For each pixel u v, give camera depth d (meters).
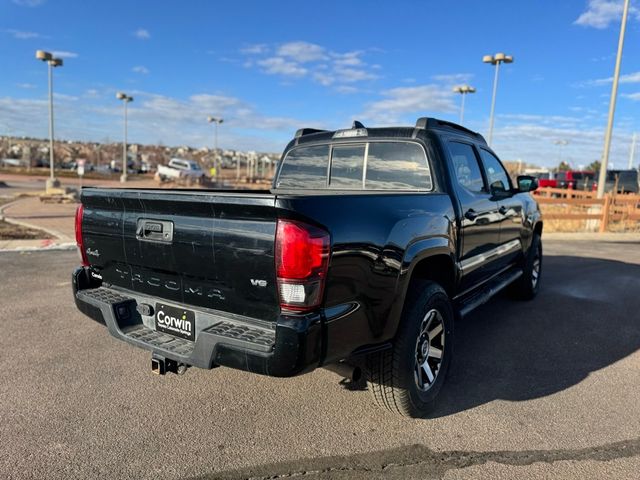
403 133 4.28
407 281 3.20
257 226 2.59
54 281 7.12
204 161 120.50
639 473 2.82
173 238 2.95
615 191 18.11
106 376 4.03
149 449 3.00
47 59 26.05
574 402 3.71
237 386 3.90
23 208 18.20
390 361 3.21
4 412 3.41
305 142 4.97
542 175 36.53
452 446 3.09
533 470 2.85
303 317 2.54
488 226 4.80
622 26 16.09
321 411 3.52
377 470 2.84
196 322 2.98
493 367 4.36
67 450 2.97
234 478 2.75
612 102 16.61
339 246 2.67
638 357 4.65
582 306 6.44
